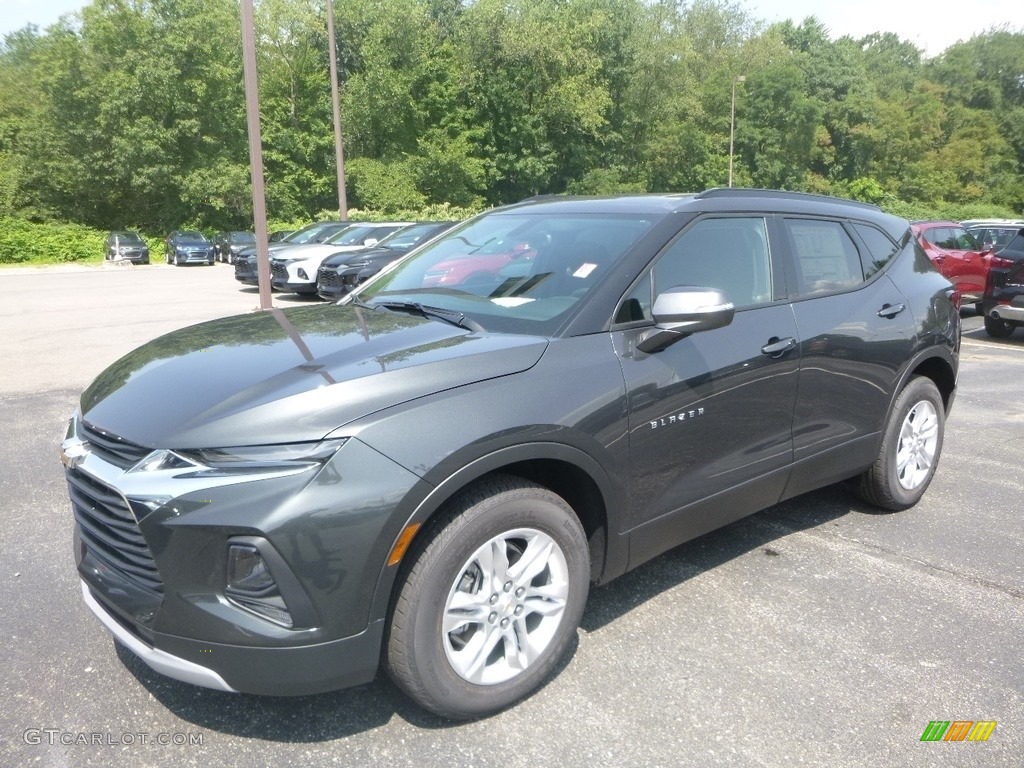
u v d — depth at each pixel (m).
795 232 3.95
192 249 32.44
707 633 3.27
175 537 2.27
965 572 3.89
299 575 2.27
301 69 46.88
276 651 2.28
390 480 2.35
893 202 66.12
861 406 4.13
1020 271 11.37
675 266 3.32
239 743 2.58
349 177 46.75
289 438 2.31
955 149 73.31
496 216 4.17
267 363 2.71
